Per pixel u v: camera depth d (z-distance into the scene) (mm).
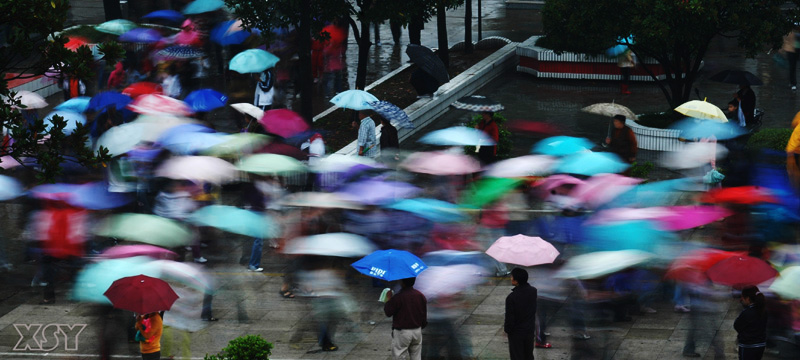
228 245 26672
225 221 23906
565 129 37906
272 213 25141
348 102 31281
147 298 17781
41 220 23594
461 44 50062
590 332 21062
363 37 35656
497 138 30344
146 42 38906
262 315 22125
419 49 39250
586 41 37344
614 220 24219
